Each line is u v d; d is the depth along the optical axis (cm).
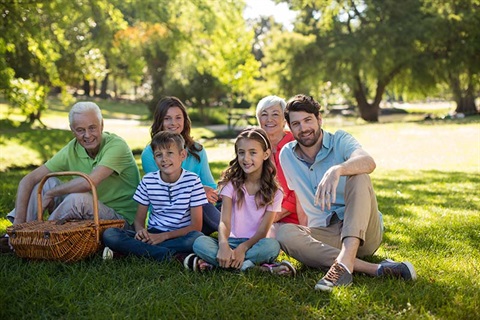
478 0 2989
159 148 425
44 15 1334
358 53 3014
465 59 2977
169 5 1638
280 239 392
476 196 777
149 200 442
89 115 453
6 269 388
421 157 1362
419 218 606
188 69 3002
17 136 1780
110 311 311
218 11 1694
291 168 428
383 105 5969
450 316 302
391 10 3056
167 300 324
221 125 3209
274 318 306
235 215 419
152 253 407
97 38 1744
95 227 407
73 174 420
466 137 1802
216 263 392
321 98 3741
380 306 318
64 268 386
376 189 855
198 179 438
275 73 3306
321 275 375
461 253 446
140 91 5506
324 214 420
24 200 459
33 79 2077
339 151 413
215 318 306
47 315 310
